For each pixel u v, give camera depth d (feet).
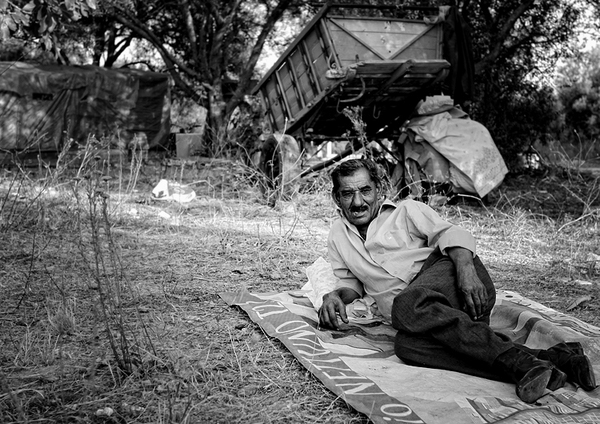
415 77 34.04
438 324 11.24
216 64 65.87
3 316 14.75
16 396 10.12
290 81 36.86
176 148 67.36
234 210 32.07
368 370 11.54
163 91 65.36
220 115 65.72
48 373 11.51
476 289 11.43
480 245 25.21
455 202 37.09
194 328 14.29
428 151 36.52
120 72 61.93
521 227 27.68
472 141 35.91
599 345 12.45
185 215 30.32
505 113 56.95
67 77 57.57
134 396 10.72
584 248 24.54
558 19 57.57
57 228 24.17
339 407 10.43
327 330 13.78
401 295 11.68
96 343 13.08
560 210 34.60
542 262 22.44
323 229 27.99
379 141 39.96
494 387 10.75
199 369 11.80
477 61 53.26
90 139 18.70
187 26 66.18
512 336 13.32
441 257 12.29
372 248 13.32
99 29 73.77
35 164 54.44
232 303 15.89
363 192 13.38
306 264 21.42
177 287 17.72
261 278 19.35
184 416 9.77
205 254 22.20
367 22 33.94
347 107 33.01
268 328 13.87
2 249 21.02
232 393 11.00
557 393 10.44
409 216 12.99
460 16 36.09
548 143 59.57
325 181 35.04
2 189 33.58
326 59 33.42
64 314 14.03
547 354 11.13
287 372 11.88
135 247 22.72
